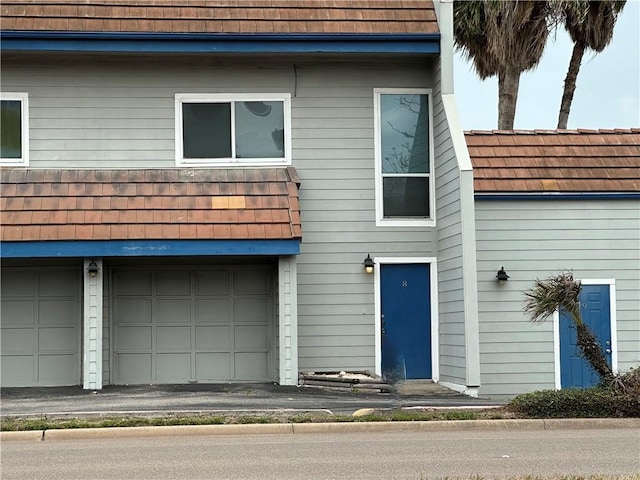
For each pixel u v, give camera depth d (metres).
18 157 18.72
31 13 18.31
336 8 19.11
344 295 19.02
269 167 19.11
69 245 16.95
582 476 9.82
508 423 14.02
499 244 18.66
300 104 19.28
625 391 14.65
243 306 18.97
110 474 10.37
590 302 18.75
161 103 19.02
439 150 19.00
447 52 18.72
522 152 19.19
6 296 18.50
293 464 10.91
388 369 18.94
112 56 18.84
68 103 18.86
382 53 18.89
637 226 18.89
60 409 15.03
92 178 18.27
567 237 18.77
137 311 18.73
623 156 19.31
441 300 18.97
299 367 18.84
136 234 17.11
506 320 18.56
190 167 18.97
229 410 14.74
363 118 19.34
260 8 18.97
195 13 18.73
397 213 19.31
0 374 18.38
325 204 19.17
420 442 12.62
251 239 17.28
